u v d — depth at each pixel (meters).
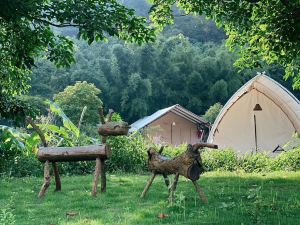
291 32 9.81
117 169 12.18
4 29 11.22
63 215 5.46
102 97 47.41
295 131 16.80
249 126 17.48
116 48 49.53
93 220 5.00
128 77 48.34
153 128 30.06
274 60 13.08
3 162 10.96
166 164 6.32
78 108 31.08
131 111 46.50
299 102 16.45
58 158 7.14
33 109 12.80
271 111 17.17
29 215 5.53
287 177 9.74
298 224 4.54
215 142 18.17
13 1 8.82
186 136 36.44
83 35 9.60
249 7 10.54
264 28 10.64
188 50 49.97
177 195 6.05
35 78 45.66
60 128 11.99
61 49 11.27
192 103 47.38
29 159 11.20
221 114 17.94
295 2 9.79
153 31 11.04
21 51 10.65
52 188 8.27
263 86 16.80
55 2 9.55
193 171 6.03
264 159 12.97
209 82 47.97
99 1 10.09
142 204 6.09
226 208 5.54
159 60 49.94
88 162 11.80
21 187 8.45
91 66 50.22
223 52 48.47
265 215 5.04
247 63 13.73
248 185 8.22
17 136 11.48
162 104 48.84
